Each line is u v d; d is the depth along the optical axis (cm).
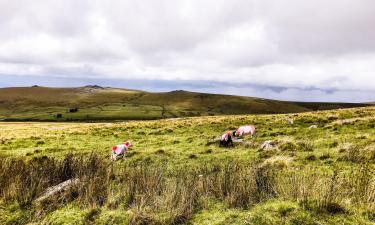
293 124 3183
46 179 1152
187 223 803
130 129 3938
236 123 3666
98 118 19250
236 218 780
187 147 2211
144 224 816
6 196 1045
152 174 1074
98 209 917
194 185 970
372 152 1369
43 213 935
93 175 1152
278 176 1055
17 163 1299
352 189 874
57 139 3231
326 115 3516
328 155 1434
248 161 1559
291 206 775
